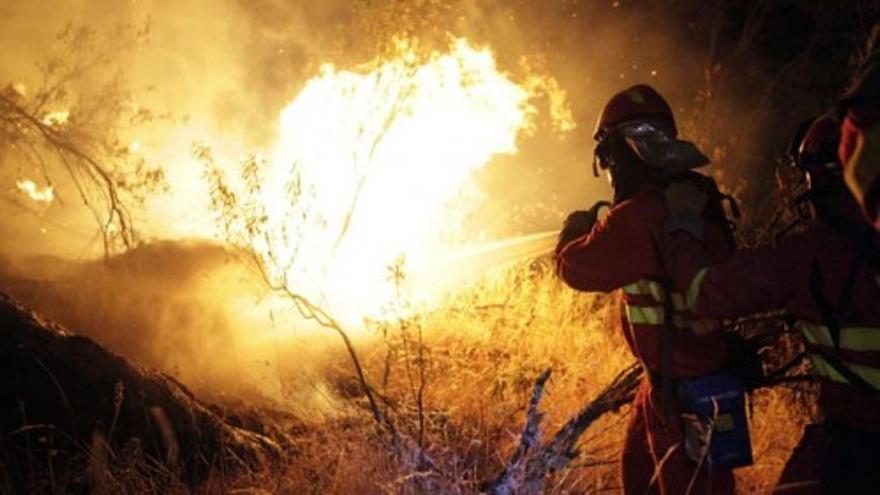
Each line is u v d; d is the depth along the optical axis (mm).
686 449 3279
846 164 2592
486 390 5004
